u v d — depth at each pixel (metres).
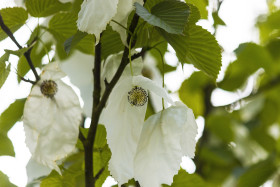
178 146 0.88
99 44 0.94
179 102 0.93
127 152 0.91
